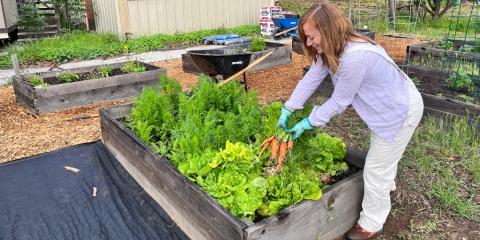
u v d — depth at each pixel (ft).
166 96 14.02
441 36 37.40
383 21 46.19
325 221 8.99
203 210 8.79
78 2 44.75
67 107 19.47
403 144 8.37
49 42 36.78
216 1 45.47
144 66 23.62
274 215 7.89
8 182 12.70
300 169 9.85
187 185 9.25
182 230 10.16
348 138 15.26
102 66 23.20
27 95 19.06
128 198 11.80
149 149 11.21
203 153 10.31
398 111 7.89
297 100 8.95
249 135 11.60
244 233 7.45
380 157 8.45
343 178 10.20
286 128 8.93
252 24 49.57
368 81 7.71
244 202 8.33
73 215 11.06
